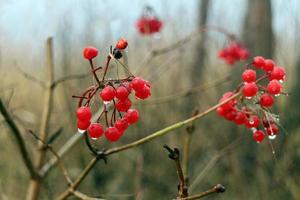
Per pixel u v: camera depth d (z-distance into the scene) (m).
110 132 2.07
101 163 5.13
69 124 4.87
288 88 5.87
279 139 5.18
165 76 5.91
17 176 4.84
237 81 5.77
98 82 2.02
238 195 4.89
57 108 5.04
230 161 4.81
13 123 3.00
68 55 5.27
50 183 4.59
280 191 4.90
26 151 3.20
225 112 2.43
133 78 2.04
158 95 5.73
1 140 4.87
